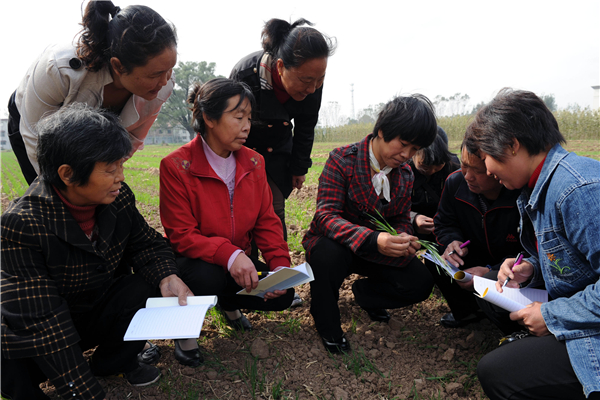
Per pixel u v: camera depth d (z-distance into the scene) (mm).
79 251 1897
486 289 2045
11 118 2494
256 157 2670
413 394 2219
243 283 2330
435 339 2758
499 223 2613
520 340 1857
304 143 3533
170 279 2162
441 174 3279
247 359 2504
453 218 2850
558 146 1859
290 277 2240
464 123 27656
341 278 2604
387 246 2410
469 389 2268
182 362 2420
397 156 2434
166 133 99750
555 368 1716
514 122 1808
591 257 1690
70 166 1688
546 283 1994
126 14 2025
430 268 2873
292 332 2805
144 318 1919
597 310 1619
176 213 2447
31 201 1777
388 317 3000
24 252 1737
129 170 15922
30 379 1842
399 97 2414
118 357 2145
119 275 2598
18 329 1681
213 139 2457
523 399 1774
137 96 2529
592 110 22703
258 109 3172
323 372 2402
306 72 2723
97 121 1734
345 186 2709
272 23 2941
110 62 2139
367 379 2340
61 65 2113
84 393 1746
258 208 2674
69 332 1737
